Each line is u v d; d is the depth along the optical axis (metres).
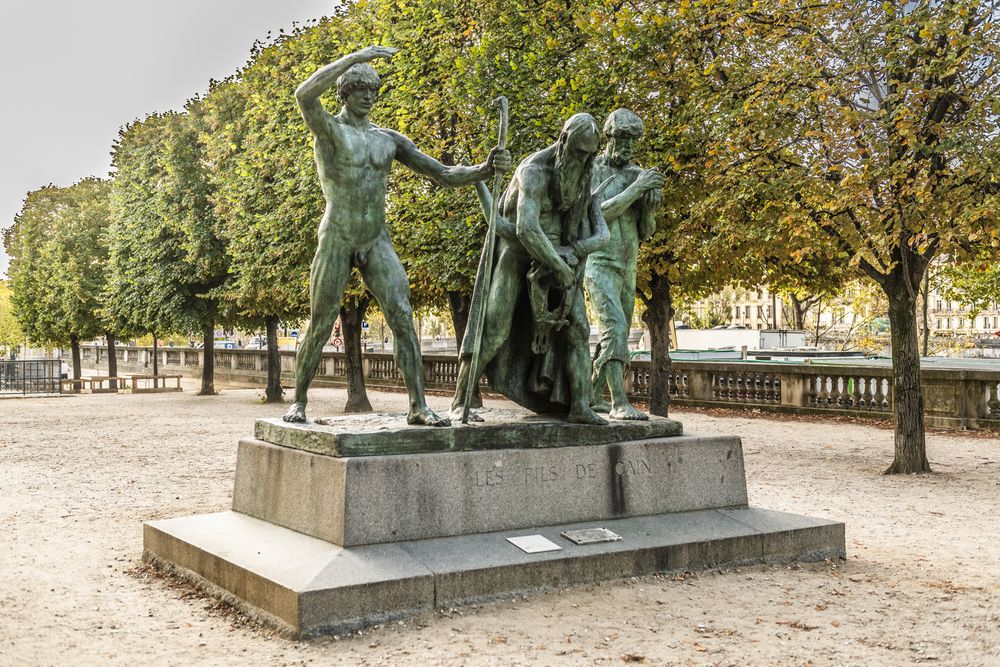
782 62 12.84
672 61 13.95
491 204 7.03
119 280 31.58
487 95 15.58
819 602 6.01
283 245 21.53
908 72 11.91
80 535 8.27
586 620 5.49
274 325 27.39
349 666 4.76
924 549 7.82
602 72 14.40
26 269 42.97
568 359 7.17
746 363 22.31
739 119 12.38
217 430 18.48
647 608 5.75
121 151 33.09
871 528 8.76
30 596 6.21
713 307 65.38
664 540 6.61
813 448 15.33
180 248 27.70
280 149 21.67
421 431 6.33
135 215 29.72
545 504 6.68
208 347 31.06
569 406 7.34
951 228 11.00
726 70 13.51
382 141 6.86
